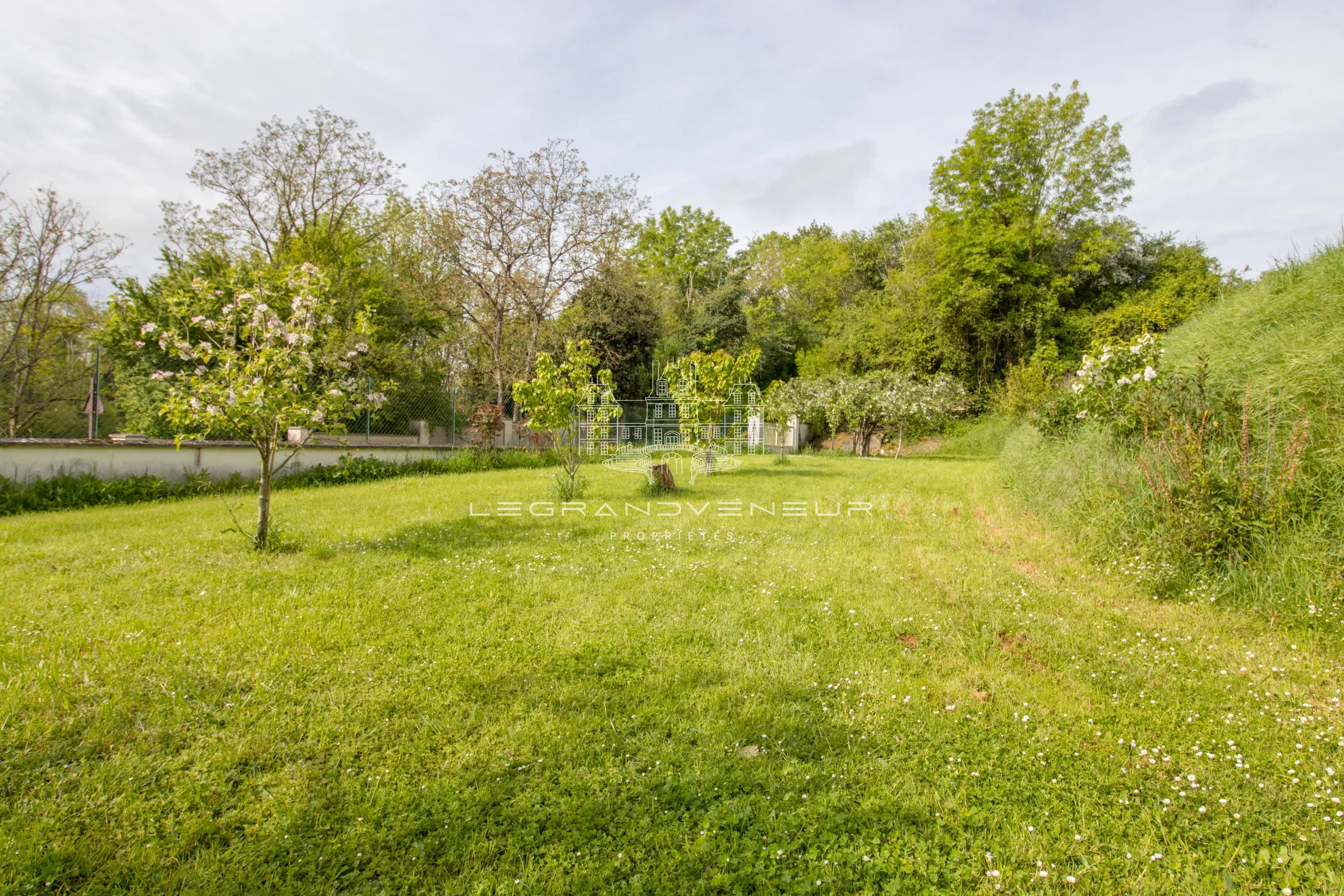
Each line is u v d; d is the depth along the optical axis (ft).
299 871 6.43
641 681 10.50
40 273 44.93
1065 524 21.29
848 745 8.77
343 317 60.34
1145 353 22.08
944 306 80.74
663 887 6.29
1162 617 13.98
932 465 50.21
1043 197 83.25
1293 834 7.14
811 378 89.51
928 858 6.74
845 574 16.66
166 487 30.81
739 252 149.89
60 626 12.09
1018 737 9.04
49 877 6.17
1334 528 14.51
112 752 8.21
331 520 23.49
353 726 8.87
